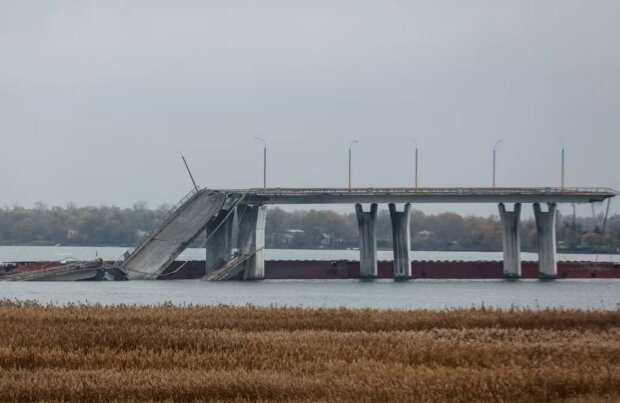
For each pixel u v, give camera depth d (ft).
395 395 625.41
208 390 640.17
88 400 623.77
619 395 636.48
